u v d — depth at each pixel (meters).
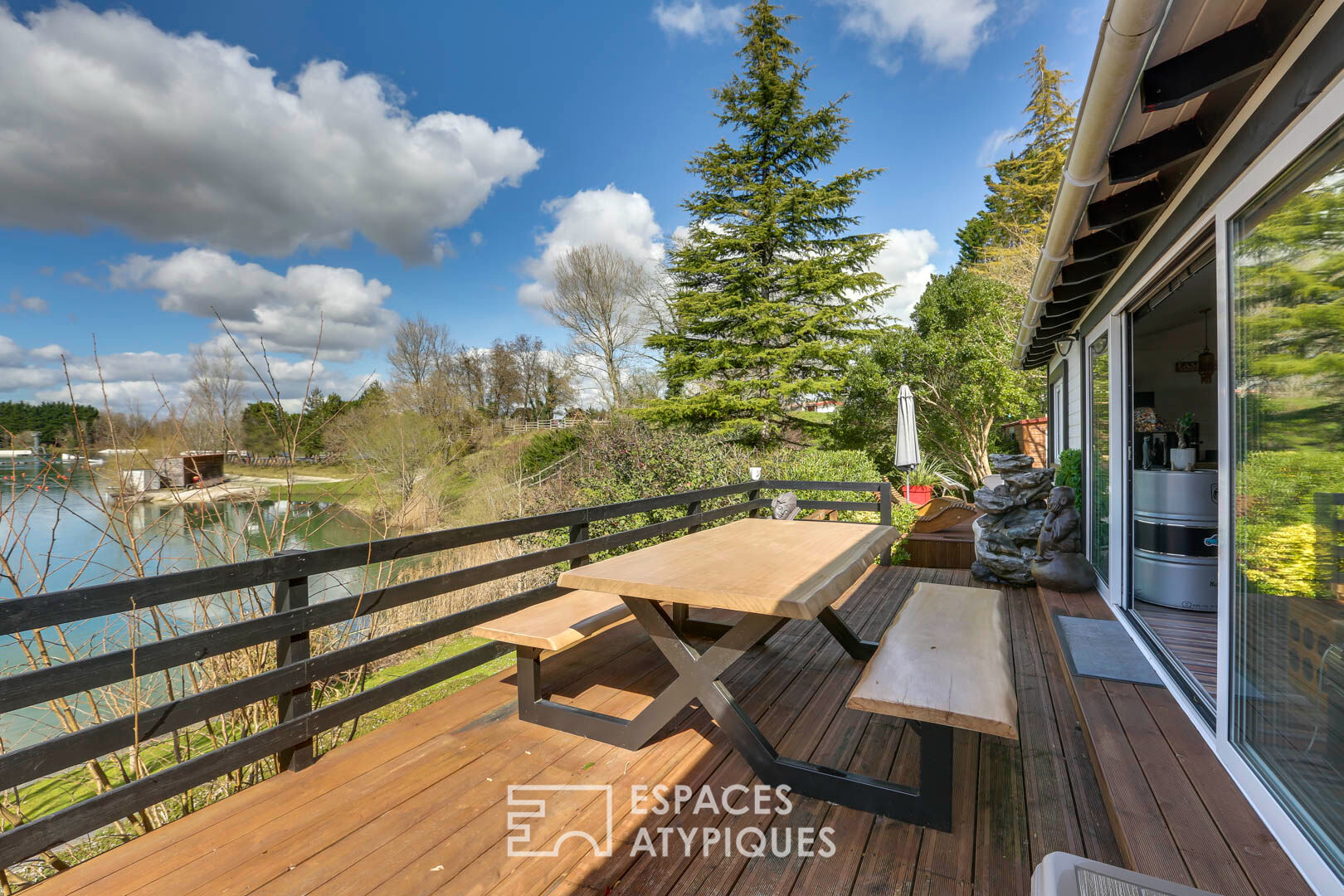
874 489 5.78
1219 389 1.95
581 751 2.32
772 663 3.25
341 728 3.51
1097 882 0.94
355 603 2.37
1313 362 1.39
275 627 2.11
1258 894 1.32
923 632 2.25
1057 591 4.35
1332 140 1.31
